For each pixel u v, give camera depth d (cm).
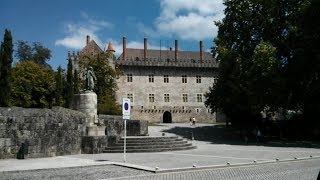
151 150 2850
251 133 5238
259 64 4222
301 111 4941
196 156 2462
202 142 4441
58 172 1658
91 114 3291
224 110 5522
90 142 2702
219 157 2391
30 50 9956
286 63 4541
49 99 6381
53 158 2239
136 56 10262
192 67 9800
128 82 9462
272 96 4294
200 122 9688
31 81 6225
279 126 5219
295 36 4353
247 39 4959
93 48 9725
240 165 1956
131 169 1778
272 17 4681
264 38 4841
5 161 2002
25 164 1878
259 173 1642
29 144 2188
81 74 7506
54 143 2400
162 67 9694
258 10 4803
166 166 1859
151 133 5319
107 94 7244
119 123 4053
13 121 2145
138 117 9388
